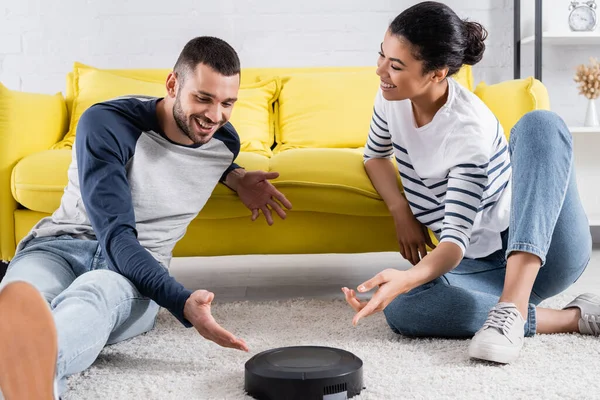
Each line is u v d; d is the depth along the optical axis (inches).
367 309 54.7
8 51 128.0
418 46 58.7
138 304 55.9
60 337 45.2
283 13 128.8
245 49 129.3
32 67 128.3
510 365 55.3
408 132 66.1
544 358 56.9
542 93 87.3
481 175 61.2
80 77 106.7
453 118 62.2
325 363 49.9
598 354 57.8
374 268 110.0
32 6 127.3
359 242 81.6
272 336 65.7
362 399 48.3
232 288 95.7
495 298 62.1
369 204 78.0
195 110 58.2
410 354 59.1
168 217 64.4
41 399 40.1
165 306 53.4
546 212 58.9
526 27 129.9
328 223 81.2
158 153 62.8
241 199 74.4
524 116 62.4
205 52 57.3
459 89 63.7
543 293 65.7
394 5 129.0
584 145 133.0
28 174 79.5
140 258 53.7
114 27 128.0
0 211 81.7
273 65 129.6
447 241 59.5
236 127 102.7
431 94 62.1
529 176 59.7
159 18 128.1
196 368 56.5
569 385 50.4
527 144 60.6
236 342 51.6
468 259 67.7
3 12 127.3
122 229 55.3
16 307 39.2
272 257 122.0
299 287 95.7
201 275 106.4
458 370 54.3
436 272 58.4
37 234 62.9
